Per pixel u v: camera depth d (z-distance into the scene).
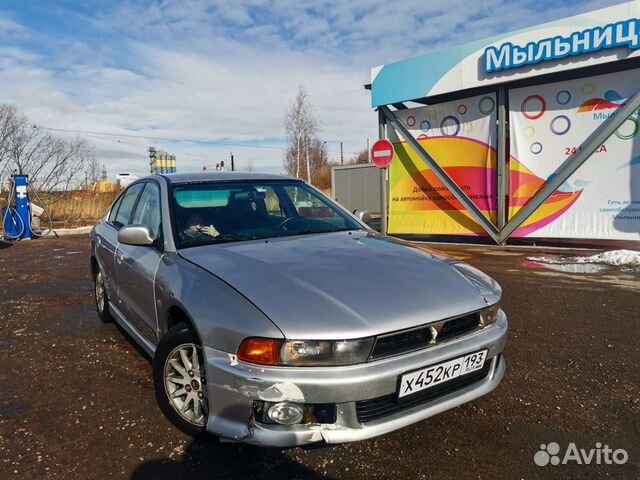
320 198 4.28
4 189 19.00
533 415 2.96
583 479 2.35
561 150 9.43
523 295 5.81
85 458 2.59
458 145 10.64
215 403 2.37
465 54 9.84
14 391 3.43
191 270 2.82
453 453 2.58
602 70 9.30
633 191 8.77
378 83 11.22
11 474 2.46
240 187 3.93
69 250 11.08
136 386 3.45
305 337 2.17
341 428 2.23
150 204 3.85
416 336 2.37
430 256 3.15
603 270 7.20
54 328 4.88
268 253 2.98
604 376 3.50
